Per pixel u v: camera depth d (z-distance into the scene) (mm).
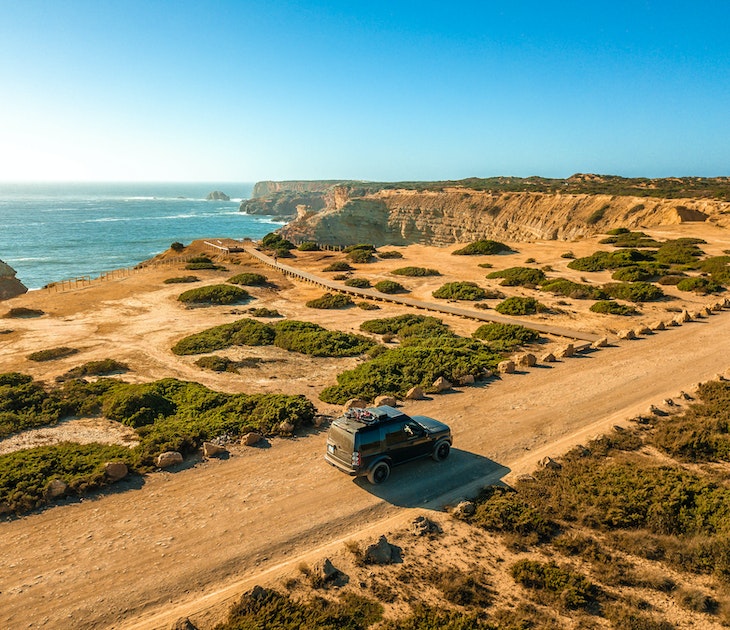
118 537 11844
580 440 17156
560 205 133875
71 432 18719
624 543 11469
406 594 9938
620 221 112000
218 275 60875
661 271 50188
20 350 32281
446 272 57844
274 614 9328
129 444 17500
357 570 10656
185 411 20422
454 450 16594
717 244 65562
